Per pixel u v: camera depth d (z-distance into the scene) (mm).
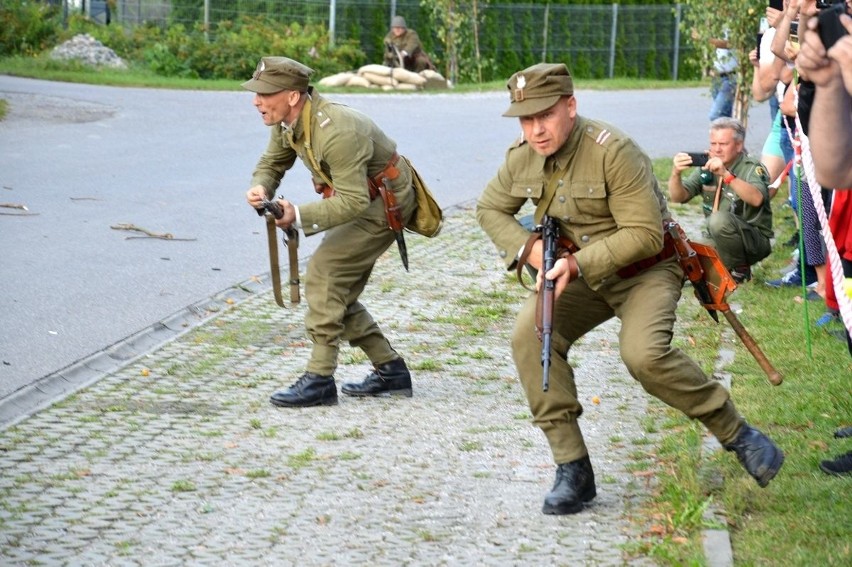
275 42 30516
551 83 4930
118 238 11258
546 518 5219
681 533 4941
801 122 4574
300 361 7770
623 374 7477
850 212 6258
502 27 36188
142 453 6082
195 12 32688
